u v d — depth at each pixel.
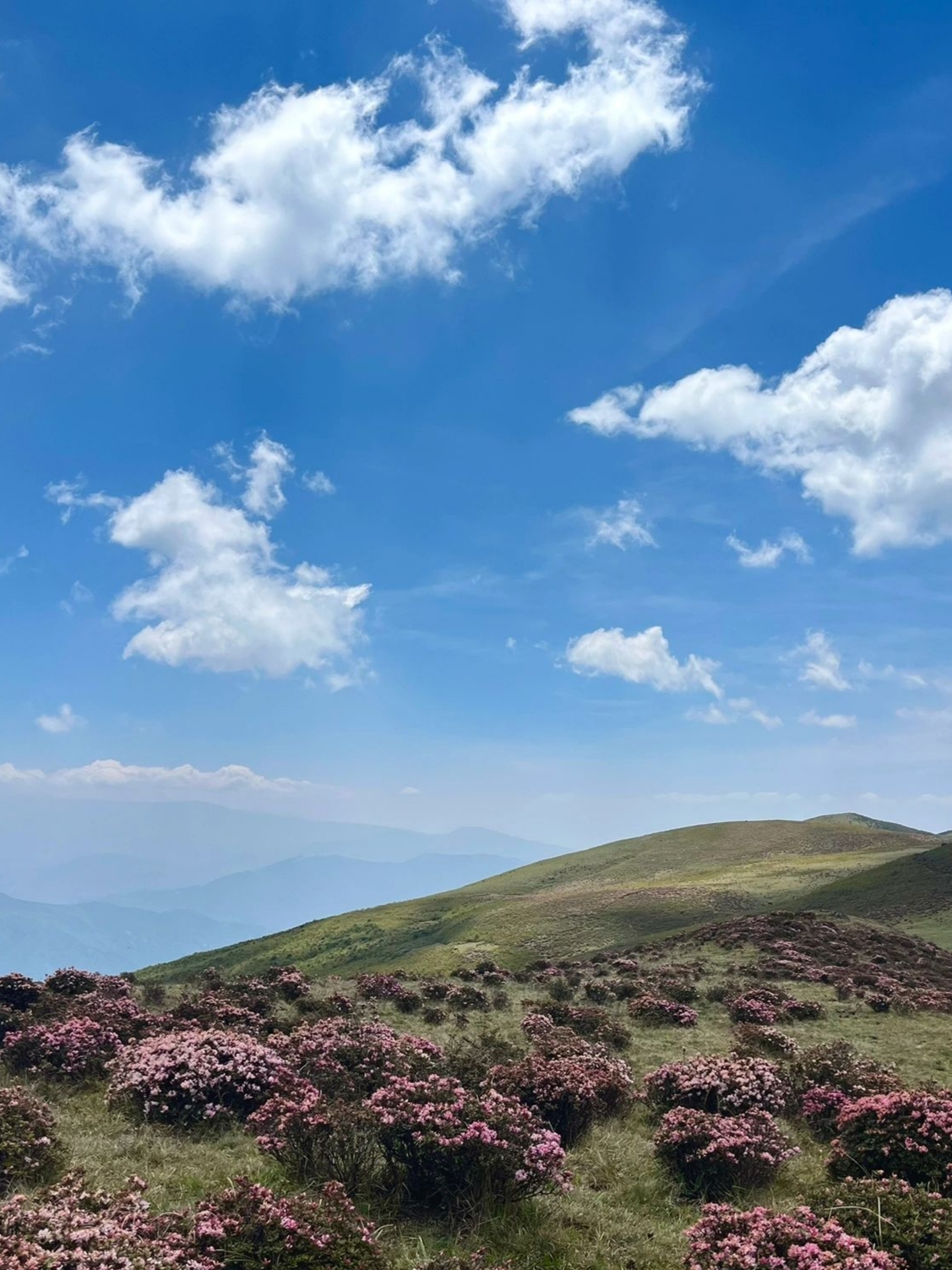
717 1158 10.30
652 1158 11.45
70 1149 9.83
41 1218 6.61
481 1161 8.89
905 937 49.03
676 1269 7.86
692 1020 26.00
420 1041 16.41
